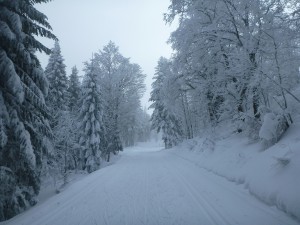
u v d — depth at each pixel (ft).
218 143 56.08
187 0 56.59
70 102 113.50
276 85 37.45
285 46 39.17
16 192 35.58
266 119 34.91
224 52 52.60
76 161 92.07
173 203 26.32
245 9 46.11
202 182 36.45
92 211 25.21
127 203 27.37
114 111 116.16
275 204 22.41
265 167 28.45
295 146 27.17
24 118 35.63
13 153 34.45
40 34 34.94
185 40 56.54
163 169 54.65
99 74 118.83
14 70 30.89
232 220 20.21
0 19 31.42
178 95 75.87
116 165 68.90
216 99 60.95
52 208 27.50
